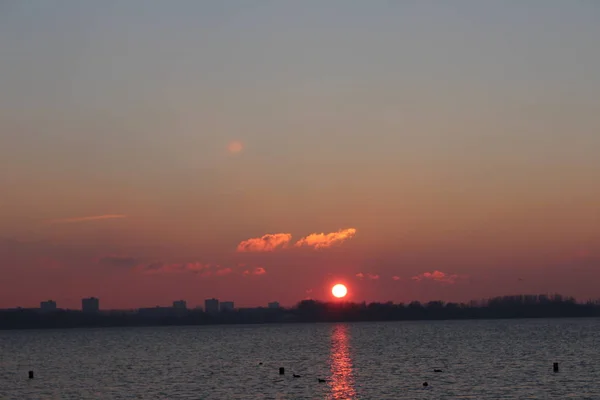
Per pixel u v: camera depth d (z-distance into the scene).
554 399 84.81
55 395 98.62
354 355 164.50
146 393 97.69
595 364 126.75
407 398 87.50
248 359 159.00
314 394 92.44
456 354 159.88
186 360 159.88
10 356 193.88
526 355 151.62
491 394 89.31
